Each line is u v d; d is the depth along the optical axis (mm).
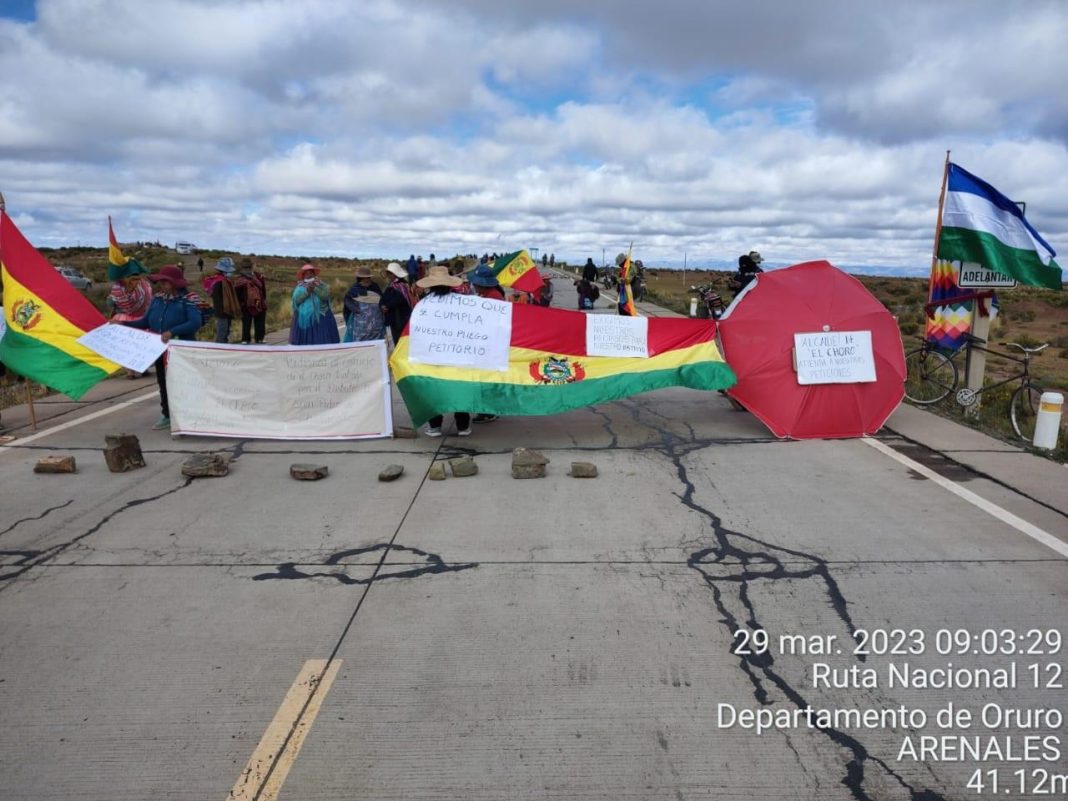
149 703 3504
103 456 7578
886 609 4348
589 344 8336
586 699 3500
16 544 5363
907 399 10078
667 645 3969
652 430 8711
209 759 3119
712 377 8273
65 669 3791
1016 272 8414
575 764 3070
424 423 8578
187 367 8219
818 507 6039
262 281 14164
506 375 8133
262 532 5562
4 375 12250
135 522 5773
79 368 8312
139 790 2949
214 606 4434
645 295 31672
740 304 8742
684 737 3240
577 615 4285
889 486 6562
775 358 8227
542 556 5105
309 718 3375
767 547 5238
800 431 8203
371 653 3904
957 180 8703
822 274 8688
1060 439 8289
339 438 8273
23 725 3355
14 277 8328
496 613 4320
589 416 9484
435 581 4738
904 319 29703
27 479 6836
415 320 8188
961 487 6512
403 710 3426
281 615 4320
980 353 9320
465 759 3100
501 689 3580
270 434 8266
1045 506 6031
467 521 5762
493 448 7941
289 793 2916
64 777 3025
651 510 5988
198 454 7062
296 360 8195
